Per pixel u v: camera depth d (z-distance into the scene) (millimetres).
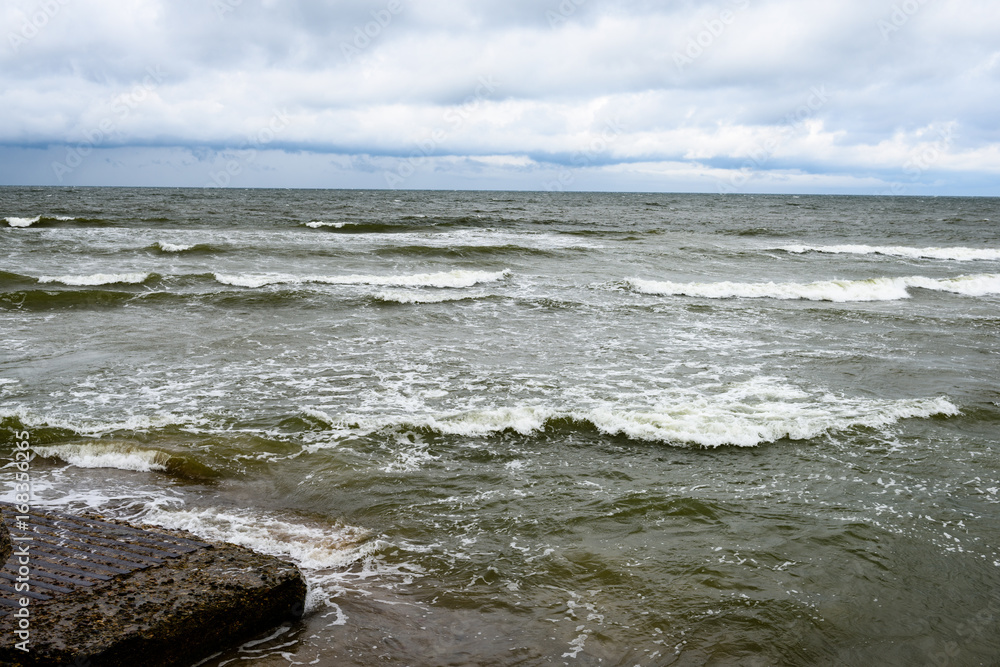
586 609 4609
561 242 29641
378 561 5215
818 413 8508
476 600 4707
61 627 3641
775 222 50188
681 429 7812
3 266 18766
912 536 5641
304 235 29641
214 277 17859
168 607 3928
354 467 6895
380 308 15008
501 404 8898
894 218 57750
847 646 4258
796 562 5211
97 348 11227
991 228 44750
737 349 11984
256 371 10203
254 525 5699
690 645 4234
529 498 6309
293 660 4031
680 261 24344
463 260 23109
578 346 12062
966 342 12836
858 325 14250
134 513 5793
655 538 5578
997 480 6781
